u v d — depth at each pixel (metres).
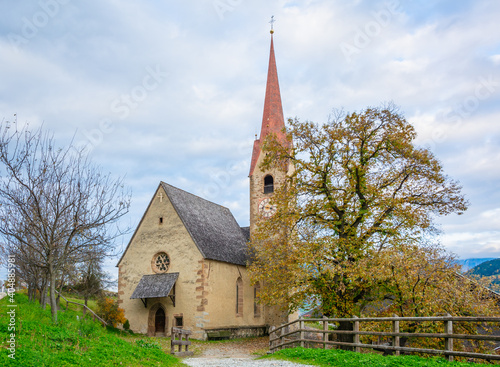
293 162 24.89
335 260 21.86
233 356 22.59
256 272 26.81
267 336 38.94
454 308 19.86
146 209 36.66
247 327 37.78
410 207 22.55
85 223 15.88
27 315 14.12
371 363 12.67
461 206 23.03
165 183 37.00
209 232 37.88
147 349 15.45
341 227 23.39
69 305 34.41
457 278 21.22
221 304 34.91
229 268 37.00
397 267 19.64
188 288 33.25
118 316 32.09
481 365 11.01
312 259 21.56
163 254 35.22
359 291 22.06
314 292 22.89
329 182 24.06
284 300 23.97
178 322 33.34
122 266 36.22
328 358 14.32
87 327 14.28
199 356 22.56
